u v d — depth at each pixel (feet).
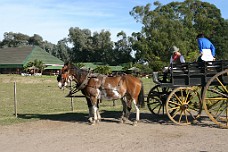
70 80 42.04
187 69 39.22
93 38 391.86
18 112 55.77
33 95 90.38
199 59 40.63
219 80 37.83
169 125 40.16
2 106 65.36
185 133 35.24
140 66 222.89
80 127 40.11
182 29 233.76
